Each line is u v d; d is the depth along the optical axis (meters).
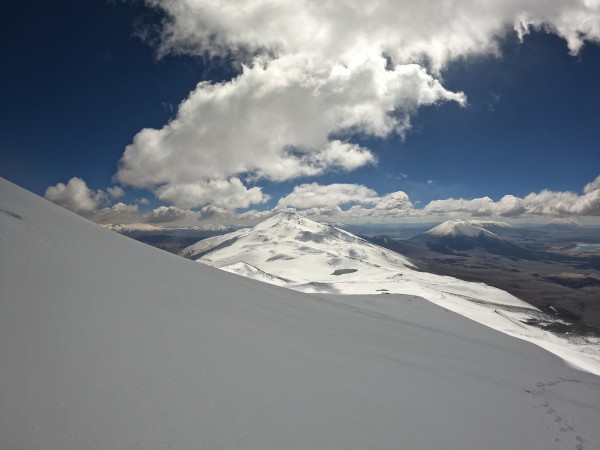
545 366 31.89
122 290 12.57
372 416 10.21
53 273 11.48
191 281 20.16
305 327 19.64
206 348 10.83
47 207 22.61
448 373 18.36
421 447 9.33
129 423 6.80
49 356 7.83
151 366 8.81
